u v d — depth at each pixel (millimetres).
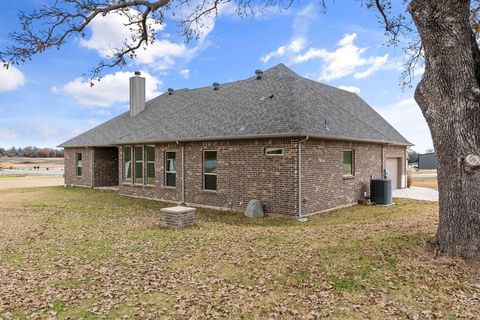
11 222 11148
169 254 7117
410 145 20391
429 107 6316
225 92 18125
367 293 5000
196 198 14859
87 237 8852
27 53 8352
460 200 6000
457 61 5938
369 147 16188
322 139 12656
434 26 6004
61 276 5906
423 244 6699
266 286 5355
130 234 9156
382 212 12750
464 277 5352
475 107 5957
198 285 5438
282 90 15000
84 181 23344
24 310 4637
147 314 4500
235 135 12648
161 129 17172
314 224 10680
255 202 12344
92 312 4562
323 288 5207
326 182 13070
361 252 6582
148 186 17328
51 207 14641
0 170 55781
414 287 5121
